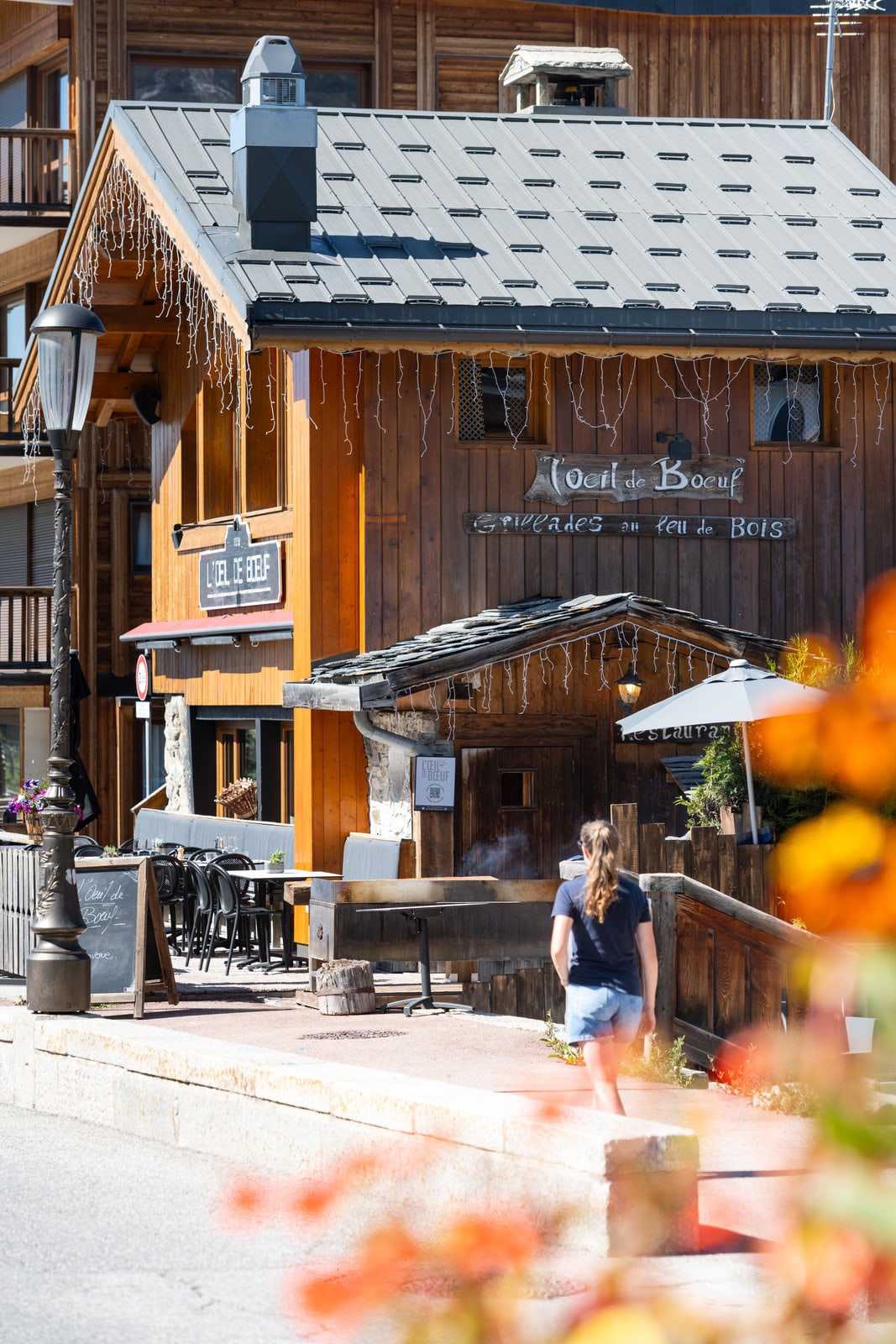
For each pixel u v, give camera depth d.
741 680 13.01
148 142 18.61
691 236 18.56
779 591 18.31
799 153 21.14
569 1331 1.85
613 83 22.97
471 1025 12.25
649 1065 10.07
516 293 16.78
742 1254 6.60
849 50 30.55
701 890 10.77
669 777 16.95
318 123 20.12
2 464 30.83
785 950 10.94
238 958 17.78
